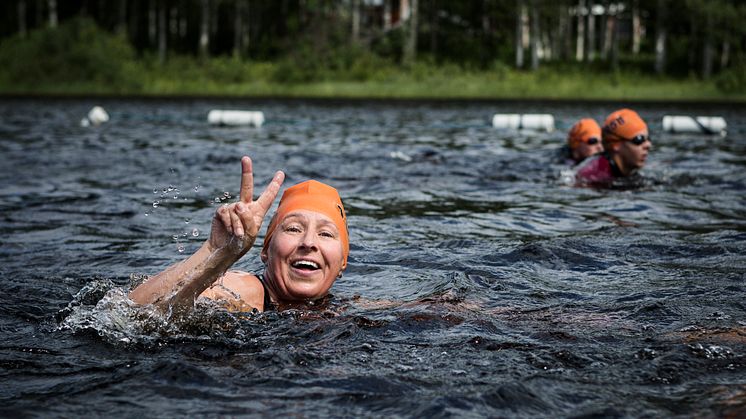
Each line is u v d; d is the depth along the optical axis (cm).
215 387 300
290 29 6025
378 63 4878
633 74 4731
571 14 6219
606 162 959
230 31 6425
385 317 394
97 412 278
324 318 394
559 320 396
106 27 6406
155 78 4447
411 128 1919
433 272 505
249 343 353
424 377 312
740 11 4931
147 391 296
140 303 366
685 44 5769
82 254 550
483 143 1493
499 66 4512
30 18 6372
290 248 412
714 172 1036
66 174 1002
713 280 481
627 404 285
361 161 1147
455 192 869
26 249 566
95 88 4244
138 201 792
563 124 2122
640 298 439
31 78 4269
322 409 281
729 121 2273
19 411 278
